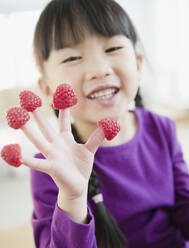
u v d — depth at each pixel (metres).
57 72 0.36
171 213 0.45
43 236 0.33
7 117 0.22
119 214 0.40
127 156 0.42
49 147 0.24
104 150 0.41
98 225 0.36
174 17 2.02
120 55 0.36
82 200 0.26
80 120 0.39
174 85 2.08
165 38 2.07
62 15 0.36
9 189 1.24
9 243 0.71
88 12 0.35
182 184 0.45
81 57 0.35
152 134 0.47
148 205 0.41
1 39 1.48
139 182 0.42
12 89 1.20
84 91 0.35
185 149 1.36
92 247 0.28
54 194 0.37
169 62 2.10
